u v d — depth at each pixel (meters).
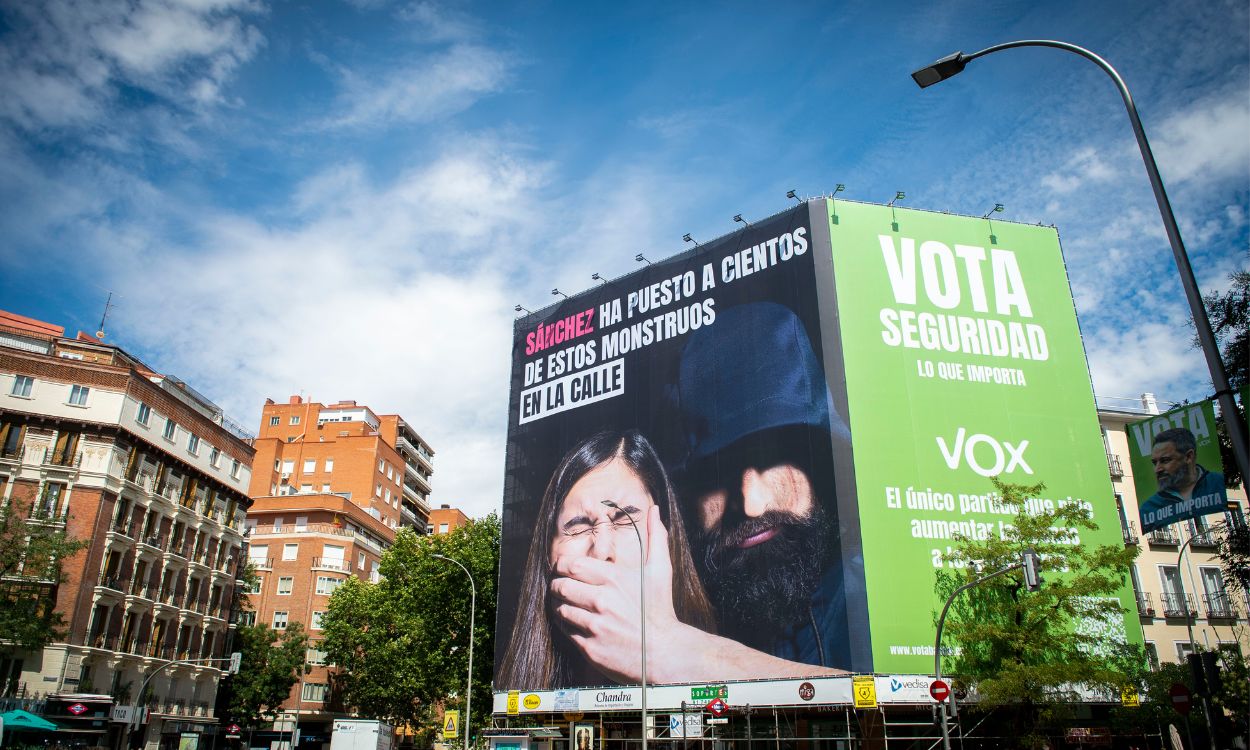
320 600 82.38
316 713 77.25
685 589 41.69
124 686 51.56
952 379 41.06
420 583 60.56
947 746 26.94
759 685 37.59
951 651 35.66
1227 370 25.23
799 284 42.50
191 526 60.03
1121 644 34.41
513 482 51.66
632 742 42.31
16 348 50.50
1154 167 11.77
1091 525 33.78
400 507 105.75
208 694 62.16
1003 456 40.25
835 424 39.25
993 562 33.66
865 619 35.81
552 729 35.53
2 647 42.81
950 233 44.00
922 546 37.62
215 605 63.19
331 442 99.19
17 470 48.69
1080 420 41.94
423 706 68.12
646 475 45.41
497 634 48.88
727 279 45.47
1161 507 17.73
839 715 36.94
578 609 45.47
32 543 42.94
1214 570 44.78
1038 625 31.94
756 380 42.47
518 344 55.31
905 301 42.00
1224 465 25.09
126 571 52.62
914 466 38.94
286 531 85.06
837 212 43.09
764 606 38.59
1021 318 43.16
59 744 43.28
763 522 39.88
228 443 65.69
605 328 50.50
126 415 53.00
